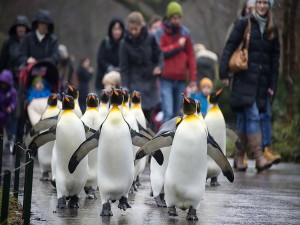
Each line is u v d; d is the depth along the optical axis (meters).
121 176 13.48
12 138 28.78
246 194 16.91
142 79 23.95
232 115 33.84
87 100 16.06
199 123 13.14
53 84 24.06
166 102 25.67
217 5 47.06
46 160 18.38
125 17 90.62
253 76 21.23
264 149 22.50
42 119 17.45
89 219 13.20
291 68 27.64
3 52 28.56
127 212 14.09
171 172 13.23
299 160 25.88
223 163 13.59
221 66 21.38
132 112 18.08
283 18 27.00
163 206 14.79
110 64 28.14
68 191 14.34
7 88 27.39
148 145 13.49
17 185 15.41
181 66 25.69
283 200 16.08
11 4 73.44
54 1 82.62
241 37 21.28
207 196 16.48
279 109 29.75
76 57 86.69
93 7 85.00
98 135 13.55
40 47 25.41
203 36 65.00
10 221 12.66
